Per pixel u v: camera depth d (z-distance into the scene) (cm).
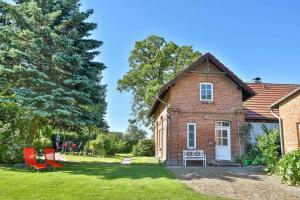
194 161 2142
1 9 1908
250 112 2409
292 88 2744
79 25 2064
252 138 2328
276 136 1858
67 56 1838
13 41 1770
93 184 1134
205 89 2281
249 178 1383
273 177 1426
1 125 1739
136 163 2197
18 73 1772
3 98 1741
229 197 1030
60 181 1170
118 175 1382
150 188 1091
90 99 1988
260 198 1034
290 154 1352
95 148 3095
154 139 3547
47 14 1880
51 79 1914
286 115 1828
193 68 2217
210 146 2189
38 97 1712
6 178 1202
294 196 1073
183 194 1017
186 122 2202
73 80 1862
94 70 2036
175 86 2245
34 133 1909
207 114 2231
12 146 1698
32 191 989
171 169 1641
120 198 943
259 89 2700
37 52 1828
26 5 1886
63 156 2653
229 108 2258
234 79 2259
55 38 1814
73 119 1912
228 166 1939
